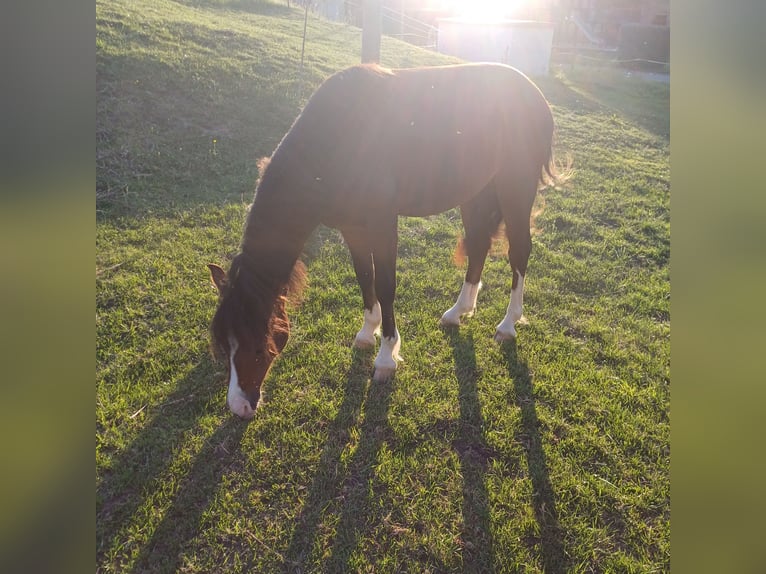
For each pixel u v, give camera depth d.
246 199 4.90
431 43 17.78
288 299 2.46
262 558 1.98
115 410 2.57
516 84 3.23
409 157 2.74
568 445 2.52
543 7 23.17
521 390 2.86
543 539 2.08
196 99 6.32
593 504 2.22
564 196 5.89
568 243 4.72
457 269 4.17
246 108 6.45
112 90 5.91
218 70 7.05
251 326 2.06
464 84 3.02
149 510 2.13
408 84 2.82
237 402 2.05
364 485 2.29
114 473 2.27
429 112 2.82
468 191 3.11
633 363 3.13
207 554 1.99
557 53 18.75
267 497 2.21
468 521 2.14
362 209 2.63
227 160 5.46
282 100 6.83
